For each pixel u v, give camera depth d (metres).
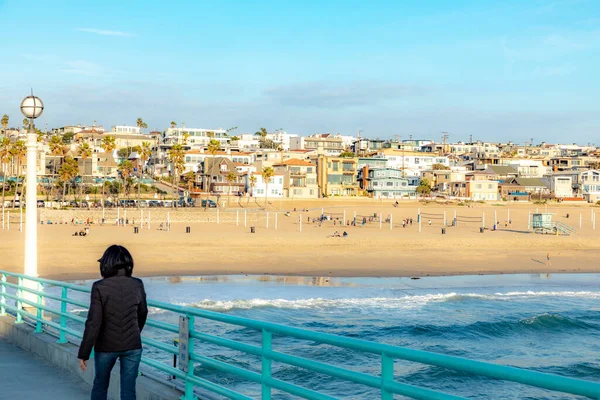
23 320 12.81
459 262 60.09
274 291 40.12
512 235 85.31
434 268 55.53
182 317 6.98
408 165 164.50
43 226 83.69
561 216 116.56
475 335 28.70
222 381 18.50
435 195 143.00
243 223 97.06
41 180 126.50
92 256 55.06
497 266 57.88
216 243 67.19
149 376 7.93
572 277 51.59
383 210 117.25
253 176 127.50
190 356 6.82
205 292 38.97
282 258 59.28
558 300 39.47
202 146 163.75
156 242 65.81
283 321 30.38
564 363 24.39
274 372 20.38
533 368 23.56
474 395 19.06
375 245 71.19
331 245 69.94
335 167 139.00
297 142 195.38
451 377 20.75
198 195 125.56
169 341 22.58
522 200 145.25
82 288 9.54
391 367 4.26
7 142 121.56
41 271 47.03
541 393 19.20
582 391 3.05
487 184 143.62
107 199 119.00
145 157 145.62
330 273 50.94
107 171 143.25
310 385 19.33
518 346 27.08
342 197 130.25
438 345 26.70
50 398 8.18
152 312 30.05
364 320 31.19
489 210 121.19
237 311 32.53
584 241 78.19
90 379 8.90
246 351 5.77
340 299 37.44
